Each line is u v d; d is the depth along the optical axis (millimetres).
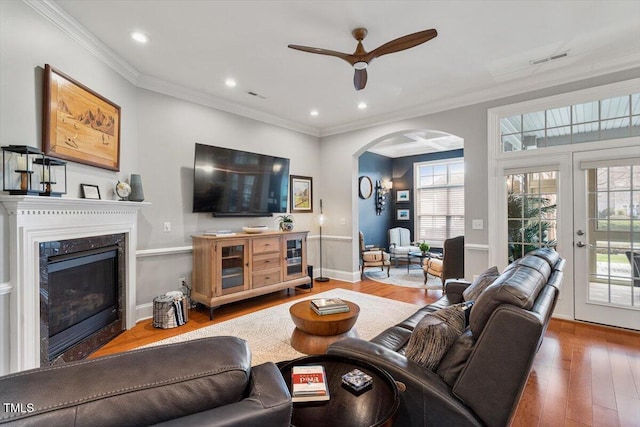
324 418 1075
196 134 3969
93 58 2738
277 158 4762
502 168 3828
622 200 3213
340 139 5508
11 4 1955
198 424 611
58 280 2322
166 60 3133
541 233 3633
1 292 1820
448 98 4152
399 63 3223
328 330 2508
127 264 3139
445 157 7301
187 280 3877
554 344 2842
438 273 4770
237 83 3691
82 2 2234
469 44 2871
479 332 1253
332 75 3480
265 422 673
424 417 1247
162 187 3641
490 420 1146
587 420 1821
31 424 537
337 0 2258
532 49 2963
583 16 2469
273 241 4258
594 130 3312
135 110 3406
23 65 2041
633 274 3166
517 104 3697
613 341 2891
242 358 754
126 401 604
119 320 3076
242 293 3848
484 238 3934
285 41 2809
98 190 2785
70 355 2395
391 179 8133
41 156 2143
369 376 1312
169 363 685
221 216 4270
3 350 1855
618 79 3135
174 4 2281
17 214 1885
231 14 2408
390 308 3873
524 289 1230
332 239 5645
